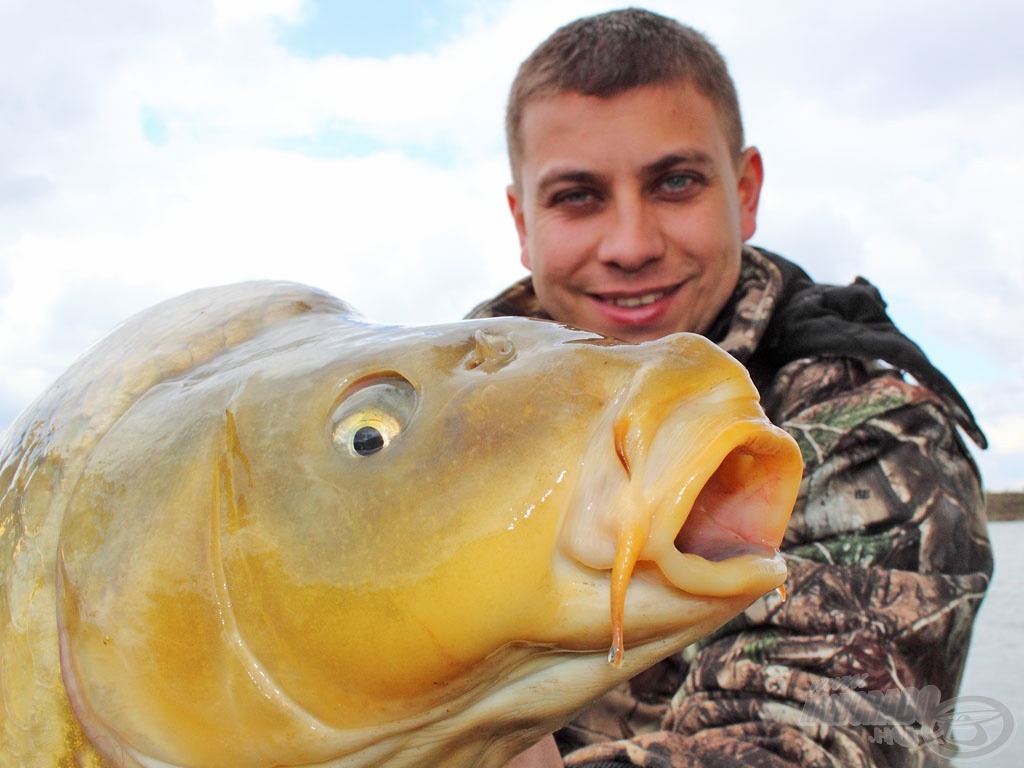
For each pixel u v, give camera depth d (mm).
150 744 264
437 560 243
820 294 640
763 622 499
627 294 678
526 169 723
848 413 562
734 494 255
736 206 699
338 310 336
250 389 279
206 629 258
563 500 240
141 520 270
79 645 269
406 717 259
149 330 322
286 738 258
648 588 244
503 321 280
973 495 576
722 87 694
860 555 527
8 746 288
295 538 255
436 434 254
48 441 305
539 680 272
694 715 486
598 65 653
